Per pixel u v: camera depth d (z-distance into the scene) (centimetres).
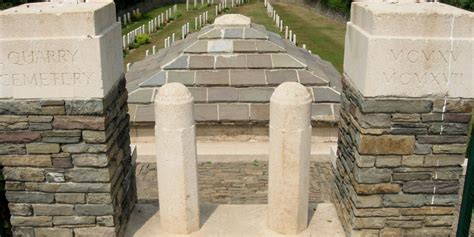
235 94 1038
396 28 441
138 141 998
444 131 468
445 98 458
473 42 441
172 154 505
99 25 458
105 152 475
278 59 1114
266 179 873
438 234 506
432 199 493
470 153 454
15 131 468
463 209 471
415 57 445
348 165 529
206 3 4122
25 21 441
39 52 446
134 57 2103
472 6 2123
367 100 459
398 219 500
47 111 462
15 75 452
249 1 4341
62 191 489
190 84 1058
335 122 977
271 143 512
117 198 517
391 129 468
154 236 538
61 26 443
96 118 464
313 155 944
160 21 3034
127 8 3444
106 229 503
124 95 549
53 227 504
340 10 3262
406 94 455
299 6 4119
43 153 476
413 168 481
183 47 1248
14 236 508
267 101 1019
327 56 2169
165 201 529
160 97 495
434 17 437
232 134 1001
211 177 880
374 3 497
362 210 496
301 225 542
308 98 496
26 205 496
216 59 1116
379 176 483
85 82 454
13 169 482
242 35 1163
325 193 818
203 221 564
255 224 559
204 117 989
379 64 446
